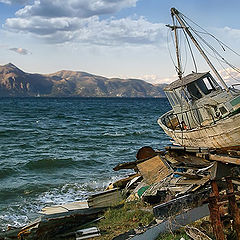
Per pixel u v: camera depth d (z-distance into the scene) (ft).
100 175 67.62
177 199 27.99
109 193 40.50
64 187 58.49
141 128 161.48
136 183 45.98
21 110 298.97
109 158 85.35
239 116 46.39
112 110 324.39
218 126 50.01
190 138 58.65
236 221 23.79
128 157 86.84
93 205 39.09
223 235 23.08
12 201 50.60
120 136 129.59
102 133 138.62
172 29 64.85
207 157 26.07
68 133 137.90
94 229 31.37
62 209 38.45
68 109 331.36
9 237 31.37
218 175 23.35
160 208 27.40
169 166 39.99
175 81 65.62
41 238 31.40
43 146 104.83
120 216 34.53
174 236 25.73
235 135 48.78
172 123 76.18
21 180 64.03
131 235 26.17
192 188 33.09
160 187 36.96
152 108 372.79
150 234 26.16
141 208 35.12
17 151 95.20
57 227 32.60
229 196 23.81
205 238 23.90
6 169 71.05
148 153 51.83
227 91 54.75
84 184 60.49
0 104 410.72
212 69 56.54
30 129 149.38
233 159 23.32
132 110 328.49
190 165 38.32
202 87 59.62
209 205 23.71
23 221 42.27
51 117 223.51
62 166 75.97
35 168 74.33
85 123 186.50
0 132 133.80
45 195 53.78
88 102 563.48
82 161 80.48
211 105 53.93
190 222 27.30
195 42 59.11
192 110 58.90
